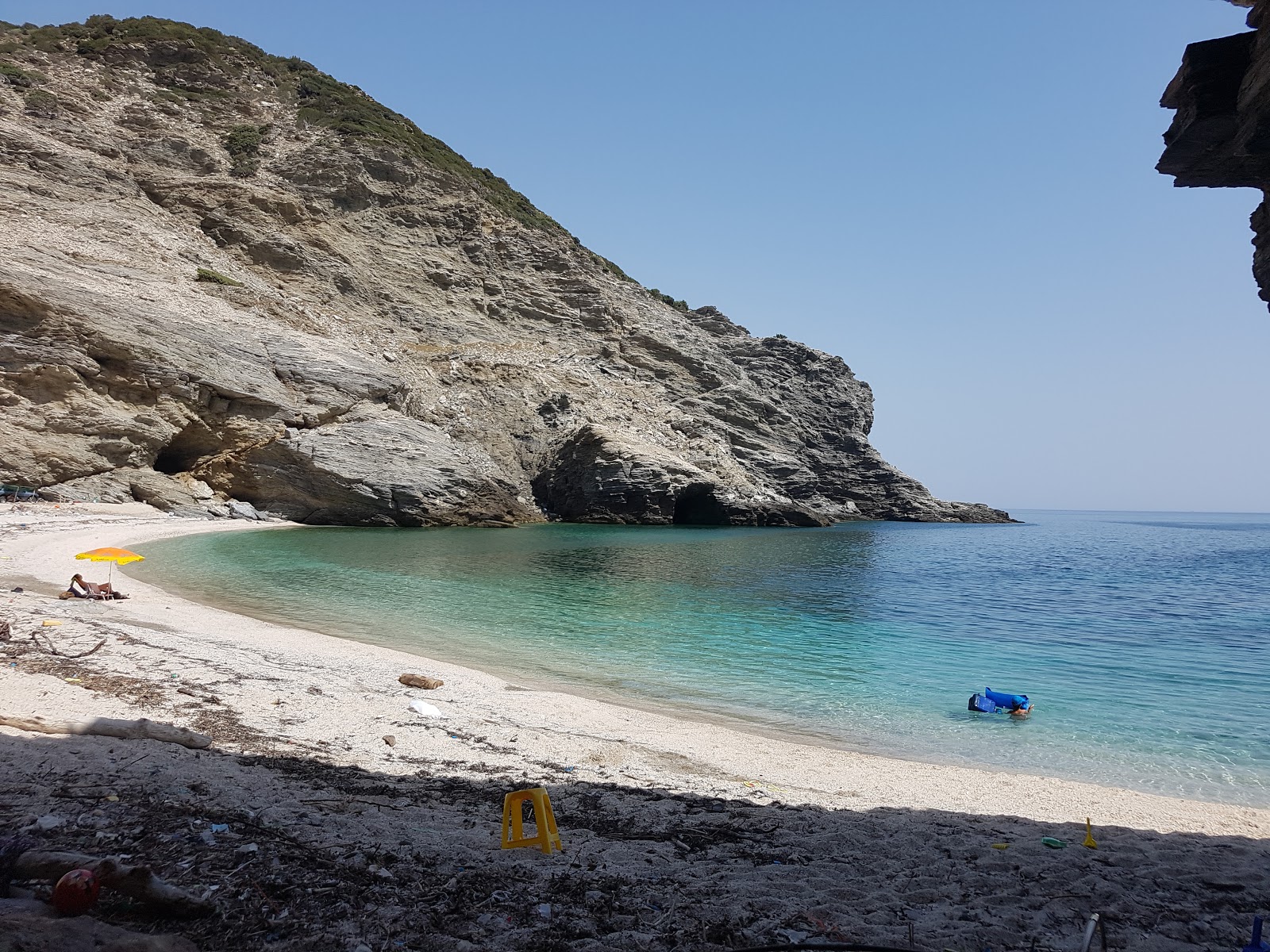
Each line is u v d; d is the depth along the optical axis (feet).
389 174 277.64
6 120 194.08
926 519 326.24
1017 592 111.86
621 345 289.94
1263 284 24.86
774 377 325.01
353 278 236.43
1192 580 132.67
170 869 17.22
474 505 189.16
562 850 22.24
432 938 15.74
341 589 85.71
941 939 17.81
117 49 267.80
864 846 24.97
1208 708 50.39
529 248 298.35
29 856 15.75
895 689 54.19
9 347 128.98
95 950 13.08
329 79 333.62
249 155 255.29
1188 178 24.73
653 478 213.05
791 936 17.39
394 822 22.91
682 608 86.07
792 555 153.79
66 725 27.76
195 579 84.89
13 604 56.80
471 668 53.93
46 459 131.03
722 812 28.17
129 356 141.08
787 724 45.01
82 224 174.40
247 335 167.53
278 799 23.65
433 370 225.15
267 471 161.48
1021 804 31.99
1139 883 22.67
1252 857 25.62
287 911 16.14
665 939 16.78
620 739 38.60
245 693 38.86
